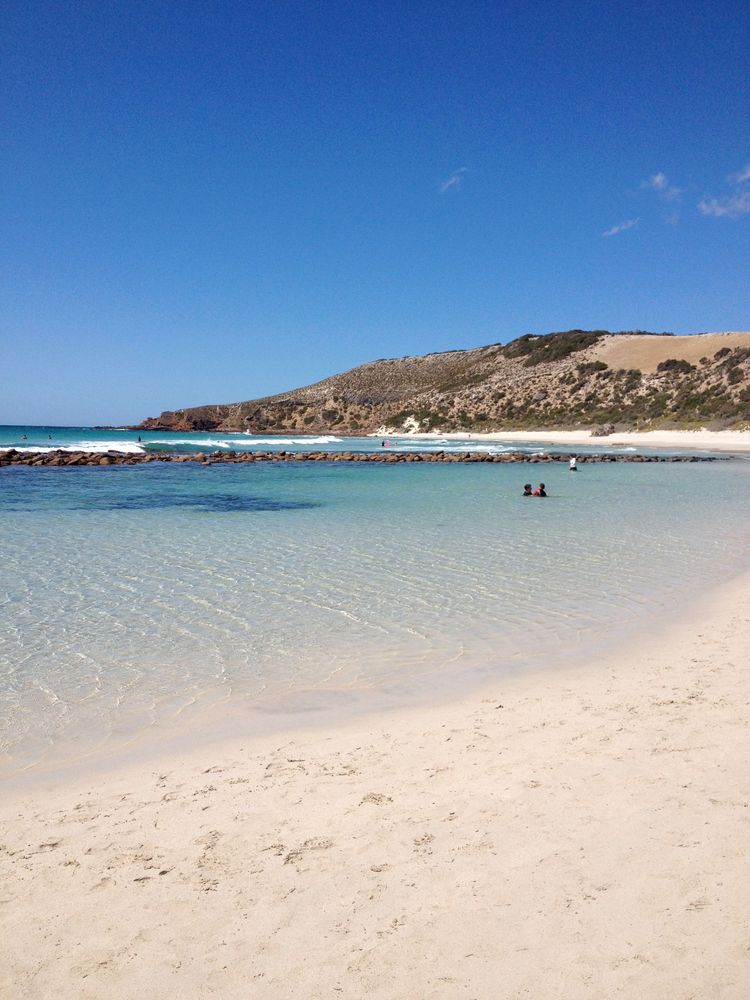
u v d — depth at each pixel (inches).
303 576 492.4
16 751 229.1
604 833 166.7
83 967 129.2
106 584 464.1
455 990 120.6
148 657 322.7
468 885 148.7
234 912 143.0
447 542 639.8
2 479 1342.3
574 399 4549.7
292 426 6264.8
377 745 229.9
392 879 152.1
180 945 134.2
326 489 1181.7
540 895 144.2
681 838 163.2
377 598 432.1
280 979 124.8
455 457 2116.1
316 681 294.5
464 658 323.3
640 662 313.7
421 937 133.6
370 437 4881.9
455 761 213.5
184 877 155.6
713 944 128.4
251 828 176.6
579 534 685.9
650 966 124.0
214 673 303.4
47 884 154.6
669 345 4832.7
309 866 158.2
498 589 455.8
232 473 1560.0
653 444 3097.9
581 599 430.3
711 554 578.9
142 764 219.6
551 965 125.2
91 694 278.7
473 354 7327.8
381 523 764.0
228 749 230.1
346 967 126.8
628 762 206.4
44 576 487.2
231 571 508.1
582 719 245.6
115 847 169.3
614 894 143.5
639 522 775.1
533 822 173.3
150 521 774.5
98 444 2970.0
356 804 187.3
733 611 396.8
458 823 174.7
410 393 6373.0
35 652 327.3
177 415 6461.6
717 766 200.8
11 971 128.5
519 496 1068.5
